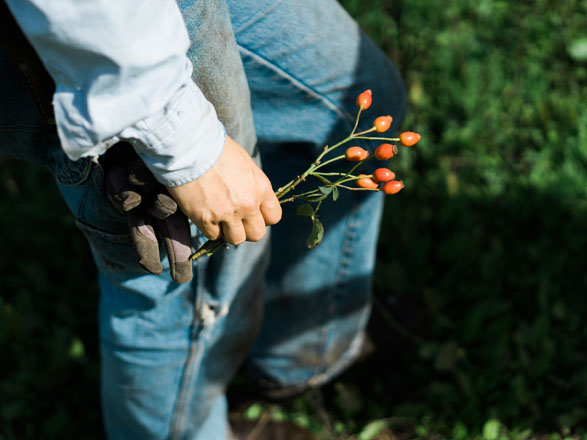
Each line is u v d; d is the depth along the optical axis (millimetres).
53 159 979
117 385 1354
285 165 1271
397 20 2611
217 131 803
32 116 911
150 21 679
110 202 932
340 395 1840
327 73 1104
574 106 2293
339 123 1181
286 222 1371
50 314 2023
